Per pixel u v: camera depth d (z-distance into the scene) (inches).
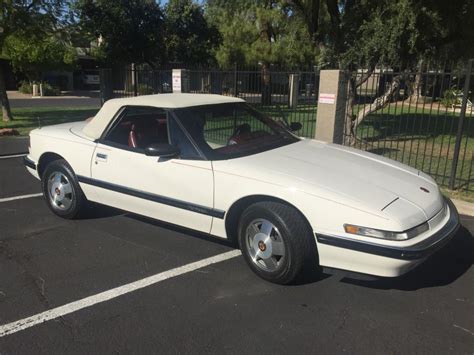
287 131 204.2
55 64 1204.5
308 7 632.4
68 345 119.5
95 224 208.5
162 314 134.6
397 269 130.9
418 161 367.6
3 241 188.5
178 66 924.0
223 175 156.8
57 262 169.3
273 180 147.1
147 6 829.8
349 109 428.1
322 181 146.1
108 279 156.3
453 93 534.9
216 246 184.4
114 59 841.5
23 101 1031.0
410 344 120.6
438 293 148.3
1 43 548.7
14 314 134.1
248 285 151.9
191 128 171.3
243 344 120.2
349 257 135.1
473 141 473.7
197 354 116.0
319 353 116.6
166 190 172.1
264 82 742.5
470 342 121.7
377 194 141.5
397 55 418.0
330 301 142.2
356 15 489.4
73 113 724.7
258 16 881.5
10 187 270.2
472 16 443.8
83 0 770.2
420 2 393.4
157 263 168.9
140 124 187.5
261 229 150.7
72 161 203.0
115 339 122.3
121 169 185.0
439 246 136.1
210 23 978.7
